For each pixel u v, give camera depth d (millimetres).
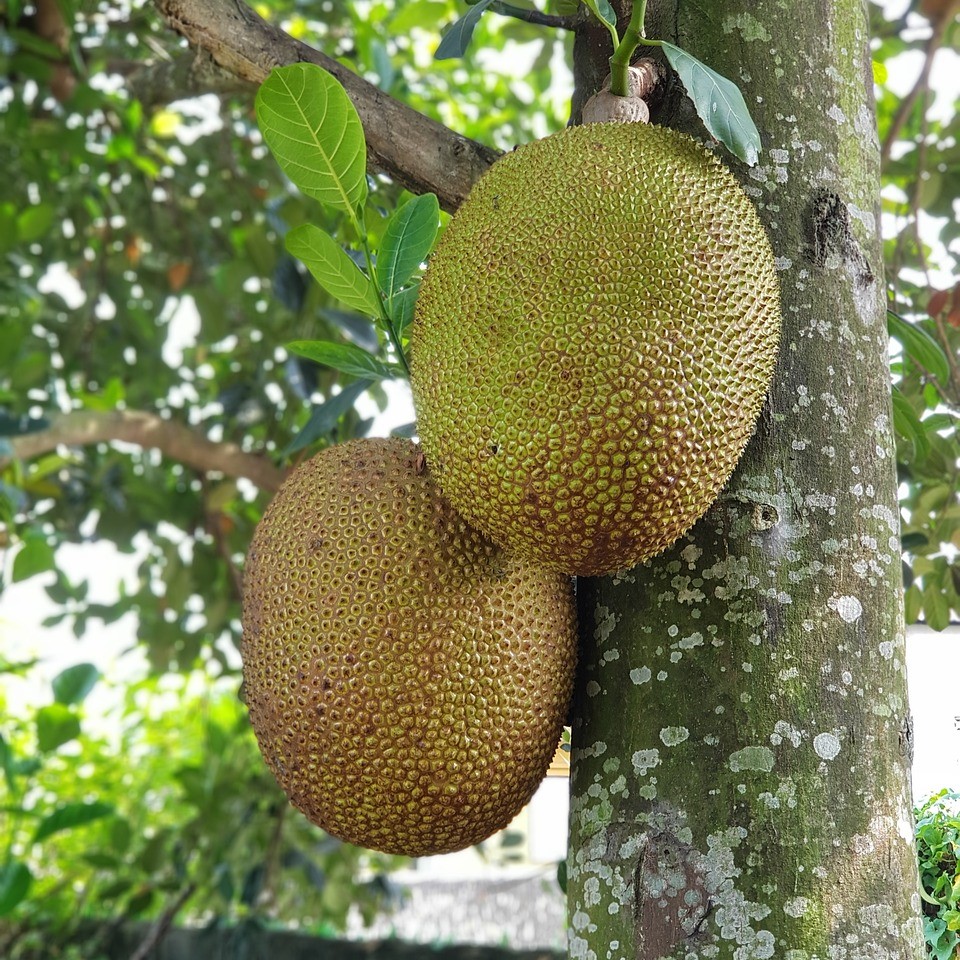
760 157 1376
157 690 4664
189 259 3803
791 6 1418
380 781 1310
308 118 1336
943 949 1363
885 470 1341
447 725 1297
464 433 1246
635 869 1242
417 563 1307
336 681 1301
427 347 1285
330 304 2582
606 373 1199
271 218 2592
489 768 1315
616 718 1300
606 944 1240
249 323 3615
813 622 1275
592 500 1215
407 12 3090
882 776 1251
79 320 3930
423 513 1324
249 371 3436
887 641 1293
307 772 1336
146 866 3879
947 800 1427
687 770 1252
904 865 1237
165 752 5184
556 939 5805
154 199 3969
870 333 1367
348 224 1921
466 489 1264
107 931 4469
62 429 2826
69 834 4609
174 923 4797
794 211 1365
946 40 2764
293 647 1322
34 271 3891
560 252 1228
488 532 1282
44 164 3303
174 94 2797
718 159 1320
